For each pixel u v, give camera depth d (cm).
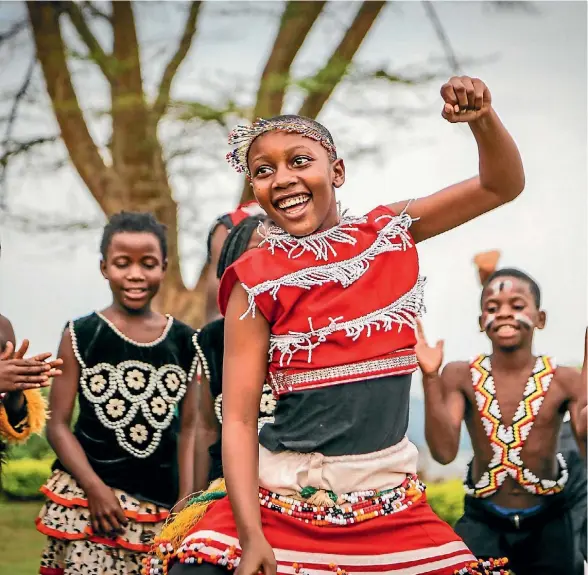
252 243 498
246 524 311
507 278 533
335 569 320
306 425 325
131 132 1055
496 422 523
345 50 1045
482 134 326
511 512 517
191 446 541
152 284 541
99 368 535
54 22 1059
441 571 329
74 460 521
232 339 332
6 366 416
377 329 327
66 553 526
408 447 336
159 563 343
